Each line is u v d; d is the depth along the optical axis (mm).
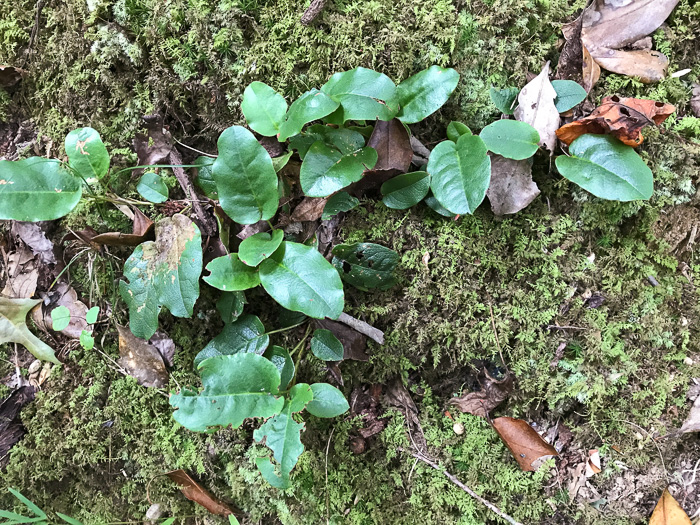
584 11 346
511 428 355
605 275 362
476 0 347
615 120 323
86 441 397
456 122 345
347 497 385
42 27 387
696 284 367
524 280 367
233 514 393
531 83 340
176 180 381
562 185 353
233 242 371
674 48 352
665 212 356
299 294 316
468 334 366
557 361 366
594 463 367
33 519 368
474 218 358
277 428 323
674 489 360
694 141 350
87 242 384
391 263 351
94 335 395
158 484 404
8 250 404
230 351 361
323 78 356
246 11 352
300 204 364
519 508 365
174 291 343
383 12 344
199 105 375
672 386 364
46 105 400
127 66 374
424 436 380
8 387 399
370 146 339
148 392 395
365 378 385
